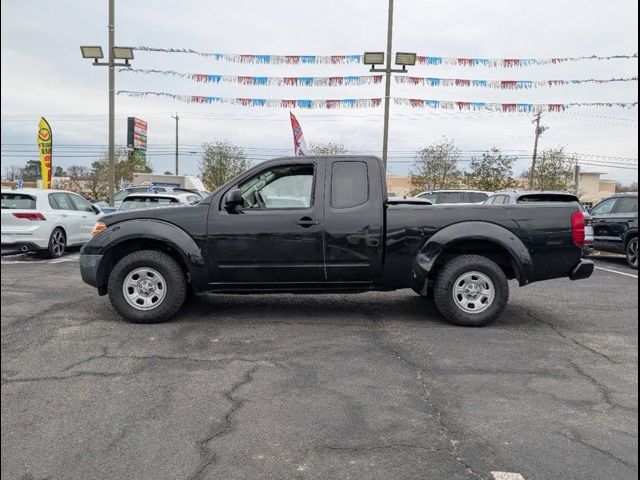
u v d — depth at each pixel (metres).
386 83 19.22
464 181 31.56
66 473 2.77
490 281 5.74
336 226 5.76
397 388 3.97
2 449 3.01
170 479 2.73
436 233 5.73
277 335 5.40
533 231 5.72
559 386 4.04
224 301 7.06
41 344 5.02
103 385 3.99
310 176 5.94
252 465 2.86
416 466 2.86
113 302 5.74
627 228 11.47
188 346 4.99
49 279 8.71
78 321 5.89
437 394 3.86
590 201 62.53
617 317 6.38
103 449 3.02
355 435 3.21
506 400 3.76
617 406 3.67
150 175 37.97
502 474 2.78
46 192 11.79
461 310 5.77
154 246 6.12
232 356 4.70
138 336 5.32
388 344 5.11
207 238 5.76
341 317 6.20
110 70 19.08
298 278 5.86
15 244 10.99
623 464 2.88
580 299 7.57
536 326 5.89
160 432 3.23
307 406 3.62
